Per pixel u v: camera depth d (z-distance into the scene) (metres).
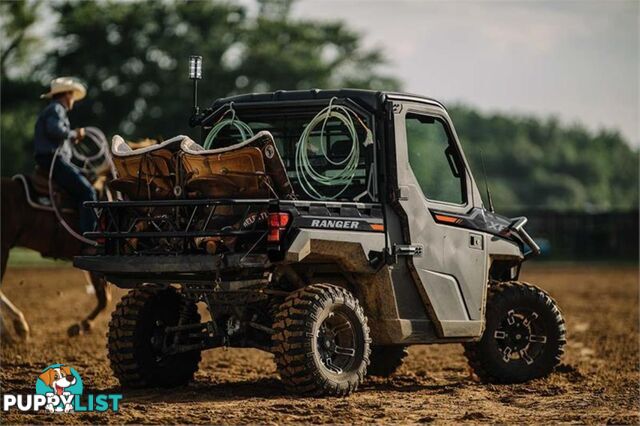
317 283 21.30
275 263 19.45
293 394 20.08
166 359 21.70
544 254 97.81
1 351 27.97
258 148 19.30
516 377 22.95
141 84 112.62
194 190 20.11
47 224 28.62
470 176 22.41
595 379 23.89
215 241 19.55
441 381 23.62
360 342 20.25
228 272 19.86
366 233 20.31
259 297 20.33
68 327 33.44
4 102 109.88
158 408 19.11
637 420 18.50
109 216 20.80
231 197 19.84
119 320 21.28
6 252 28.53
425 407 19.58
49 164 28.09
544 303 23.17
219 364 26.27
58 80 28.64
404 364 26.91
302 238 19.27
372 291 20.89
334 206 19.97
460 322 21.77
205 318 37.19
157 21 118.44
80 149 32.12
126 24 114.62
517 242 23.23
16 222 28.48
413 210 21.02
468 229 22.06
